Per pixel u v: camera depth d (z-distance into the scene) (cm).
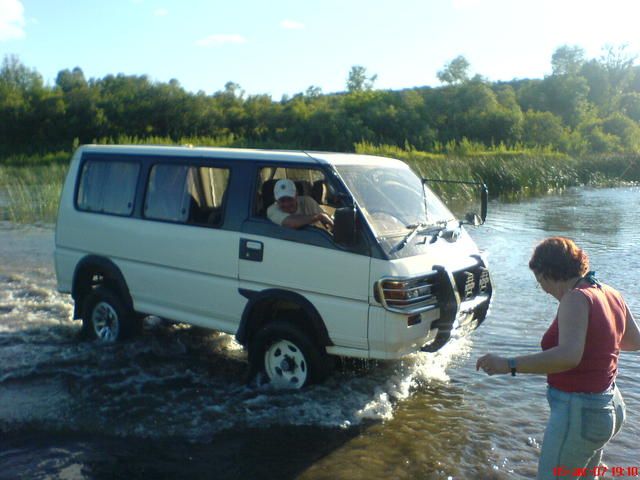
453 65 6931
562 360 341
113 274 721
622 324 369
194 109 5997
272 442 517
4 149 5391
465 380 653
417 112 5991
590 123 6875
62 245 774
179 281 664
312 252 575
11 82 6259
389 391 614
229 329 636
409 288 546
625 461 498
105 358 702
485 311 651
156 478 465
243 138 5575
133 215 707
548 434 363
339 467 480
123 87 6328
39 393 609
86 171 764
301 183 670
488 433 537
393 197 627
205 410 572
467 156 3581
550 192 2942
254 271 609
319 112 5666
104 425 544
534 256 380
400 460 491
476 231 1647
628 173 3703
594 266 1202
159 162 697
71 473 472
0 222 1745
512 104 7038
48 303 950
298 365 596
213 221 645
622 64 10412
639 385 650
